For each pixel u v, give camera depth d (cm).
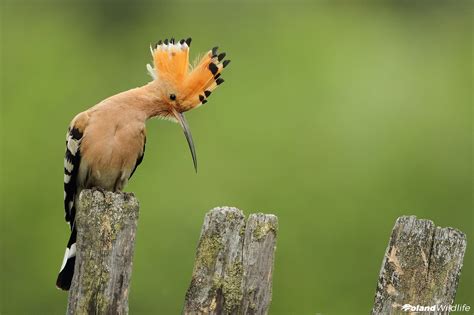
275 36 1906
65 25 2142
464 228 1636
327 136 1673
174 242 1587
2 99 1844
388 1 2028
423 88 1781
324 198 1598
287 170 1636
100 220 577
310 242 1553
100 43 2155
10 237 1655
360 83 1755
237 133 1686
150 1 2234
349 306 1497
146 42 2142
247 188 1623
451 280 569
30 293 1622
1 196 1681
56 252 1638
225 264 570
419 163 1653
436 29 1948
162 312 1530
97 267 573
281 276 1517
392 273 574
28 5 2148
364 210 1590
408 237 575
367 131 1678
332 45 1850
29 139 1764
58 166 1741
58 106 1844
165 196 1628
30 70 1925
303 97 1736
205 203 1616
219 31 2012
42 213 1680
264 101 1733
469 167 1677
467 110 1742
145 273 1548
